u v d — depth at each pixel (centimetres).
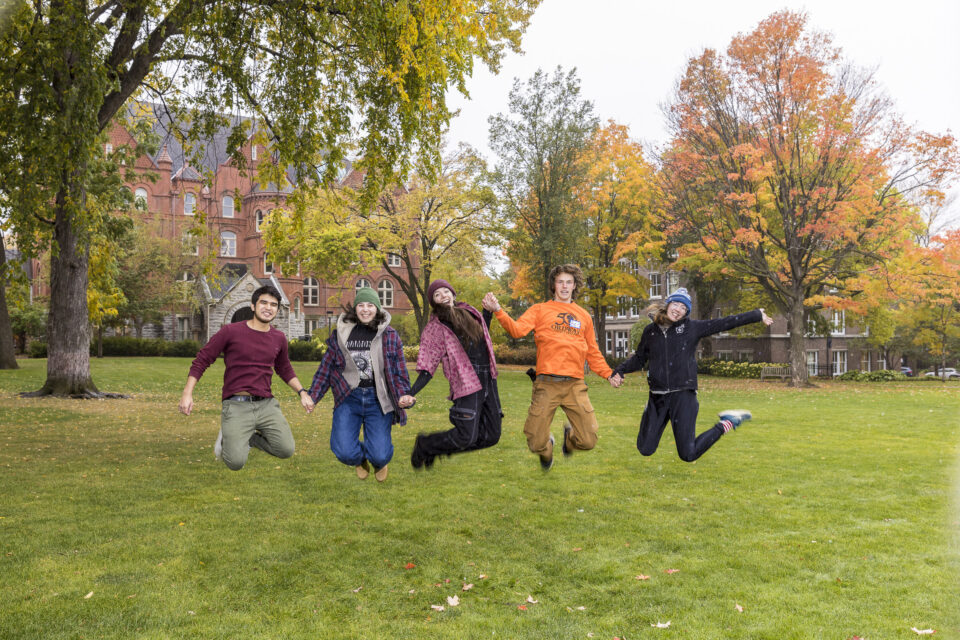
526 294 3212
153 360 3441
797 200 2477
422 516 575
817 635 342
